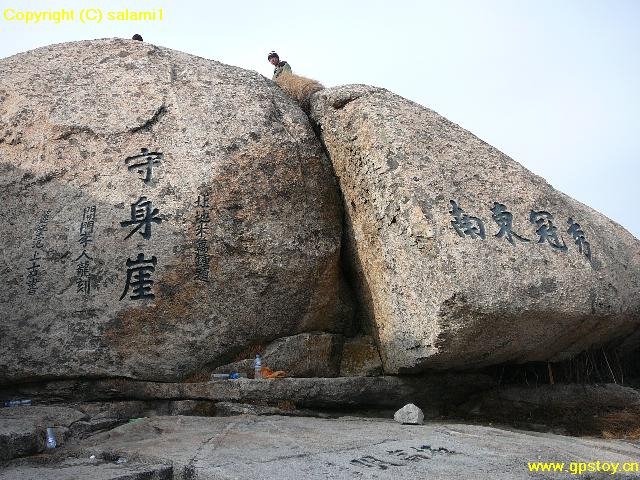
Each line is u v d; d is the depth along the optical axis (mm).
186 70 6961
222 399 5516
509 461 3797
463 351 5539
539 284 5539
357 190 6414
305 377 6098
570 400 6512
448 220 5570
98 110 6418
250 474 3418
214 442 4203
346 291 6910
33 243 5805
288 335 6277
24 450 4156
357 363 6512
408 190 5719
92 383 5605
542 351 6234
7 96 6516
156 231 5871
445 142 6262
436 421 6059
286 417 5285
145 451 4031
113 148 6215
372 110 6371
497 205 5902
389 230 5898
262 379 5609
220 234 5996
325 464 3625
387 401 6062
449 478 3406
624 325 6562
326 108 6879
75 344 5562
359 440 4254
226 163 6250
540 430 6008
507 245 5637
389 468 3572
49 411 5027
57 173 6055
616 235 7184
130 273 5754
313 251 6371
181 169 6152
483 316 5281
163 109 6492
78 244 5801
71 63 6887
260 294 6066
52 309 5629
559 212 6207
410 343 5652
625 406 6441
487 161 6305
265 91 7031
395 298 5871
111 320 5633
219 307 5906
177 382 5727
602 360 7051
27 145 6195
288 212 6355
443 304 5238
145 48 7133
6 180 6035
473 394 6617
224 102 6691
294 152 6598
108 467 3758
